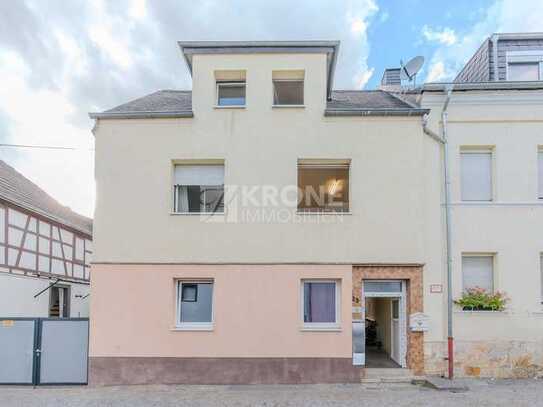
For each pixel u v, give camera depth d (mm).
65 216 18219
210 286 10812
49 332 10523
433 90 11219
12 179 16875
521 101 11172
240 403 8539
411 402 8445
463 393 9070
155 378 10234
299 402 8570
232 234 10664
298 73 11312
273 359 10250
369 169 10805
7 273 13977
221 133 10984
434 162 11031
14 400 8977
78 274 18781
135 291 10523
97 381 10242
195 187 11156
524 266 10773
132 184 10898
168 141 11008
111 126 11078
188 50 11195
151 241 10688
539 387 9516
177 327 10477
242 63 11156
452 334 10461
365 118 10945
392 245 10586
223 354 10281
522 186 11031
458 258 10797
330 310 10695
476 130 11203
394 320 11391
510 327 10562
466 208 10938
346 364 10211
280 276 10508
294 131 10930
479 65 13977
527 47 13109
